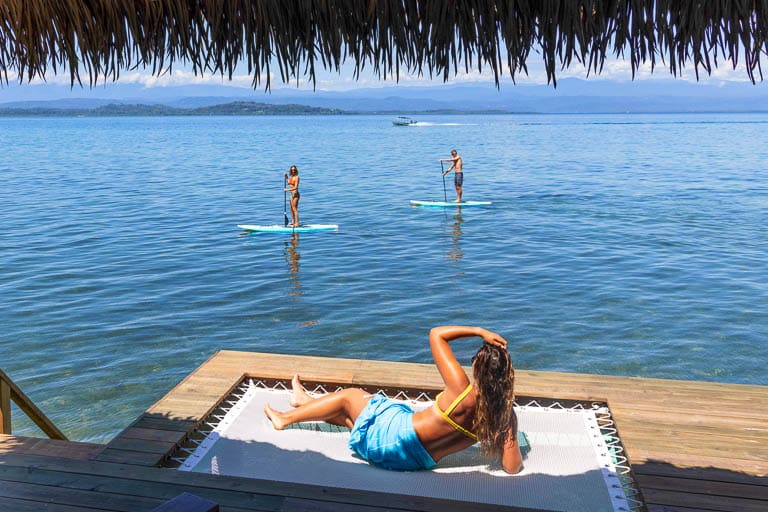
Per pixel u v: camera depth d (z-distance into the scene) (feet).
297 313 35.19
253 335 31.78
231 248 52.01
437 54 5.96
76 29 6.96
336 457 11.82
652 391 14.57
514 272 43.57
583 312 34.78
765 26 5.48
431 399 14.88
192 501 6.42
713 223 62.13
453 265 45.73
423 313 35.04
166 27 6.81
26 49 7.38
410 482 10.90
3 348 29.68
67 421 22.68
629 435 12.57
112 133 338.13
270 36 6.29
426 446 11.08
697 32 5.47
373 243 53.72
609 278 41.78
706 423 13.05
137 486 10.68
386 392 15.21
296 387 13.96
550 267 44.86
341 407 12.50
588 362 28.02
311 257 48.65
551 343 30.30
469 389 10.85
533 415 13.44
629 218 65.41
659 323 32.83
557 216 66.85
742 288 39.06
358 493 10.43
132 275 43.34
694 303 36.14
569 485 10.73
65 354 29.04
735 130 327.47
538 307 35.81
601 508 10.09
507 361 10.75
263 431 12.84
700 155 153.38
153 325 33.12
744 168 118.42
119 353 29.22
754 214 67.15
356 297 38.11
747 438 12.42
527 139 240.73
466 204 74.18
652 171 113.80
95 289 39.86
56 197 84.23
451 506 10.00
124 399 24.47
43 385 25.70
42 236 57.26
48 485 10.74
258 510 9.98
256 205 76.28
